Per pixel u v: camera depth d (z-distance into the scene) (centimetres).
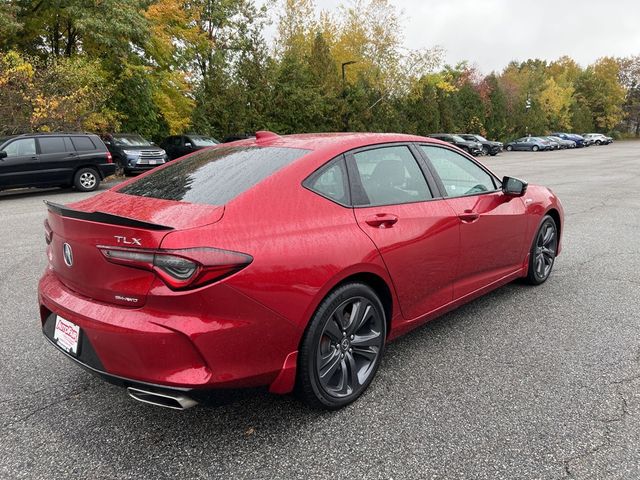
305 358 251
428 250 318
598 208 998
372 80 3650
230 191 254
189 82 2788
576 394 290
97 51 2177
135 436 252
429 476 221
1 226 838
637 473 222
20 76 1652
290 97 2988
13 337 373
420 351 348
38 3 2066
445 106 4534
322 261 251
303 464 230
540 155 3716
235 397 235
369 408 277
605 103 7981
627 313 417
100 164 1396
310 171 272
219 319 219
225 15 3188
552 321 401
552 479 219
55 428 259
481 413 271
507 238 407
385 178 312
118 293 222
